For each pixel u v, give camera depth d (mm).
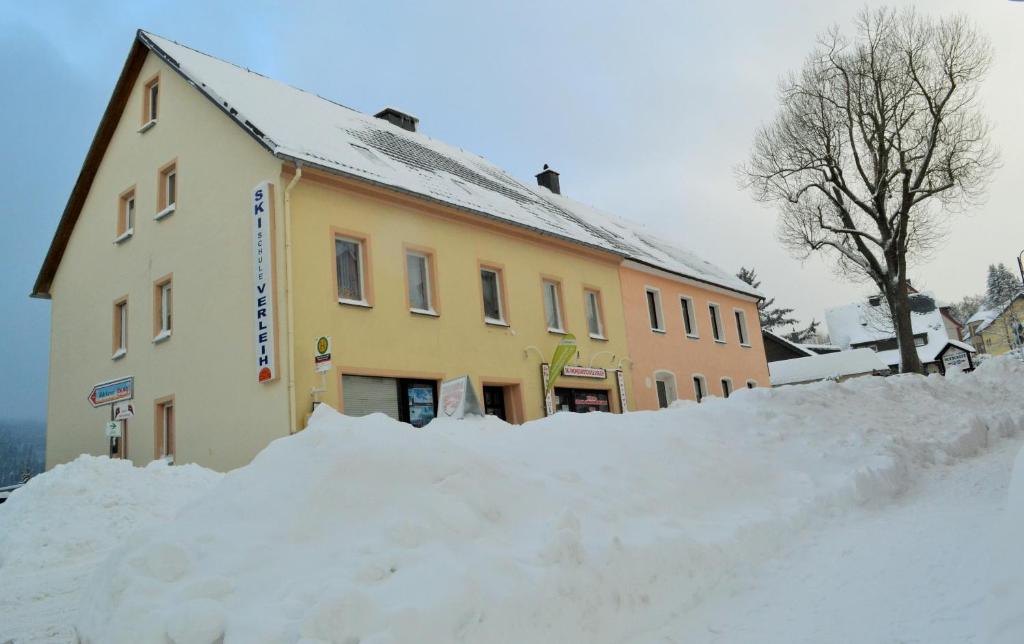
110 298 18812
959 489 8047
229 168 15820
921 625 4191
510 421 18844
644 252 27391
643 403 23594
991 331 82562
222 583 4004
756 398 10516
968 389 14758
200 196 16469
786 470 8336
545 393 19547
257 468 5207
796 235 28719
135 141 18984
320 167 14727
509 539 4906
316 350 14375
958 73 25016
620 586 4746
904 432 10375
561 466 6680
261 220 14617
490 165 27188
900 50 25625
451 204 17500
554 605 4277
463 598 3920
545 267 20906
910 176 25516
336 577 4027
